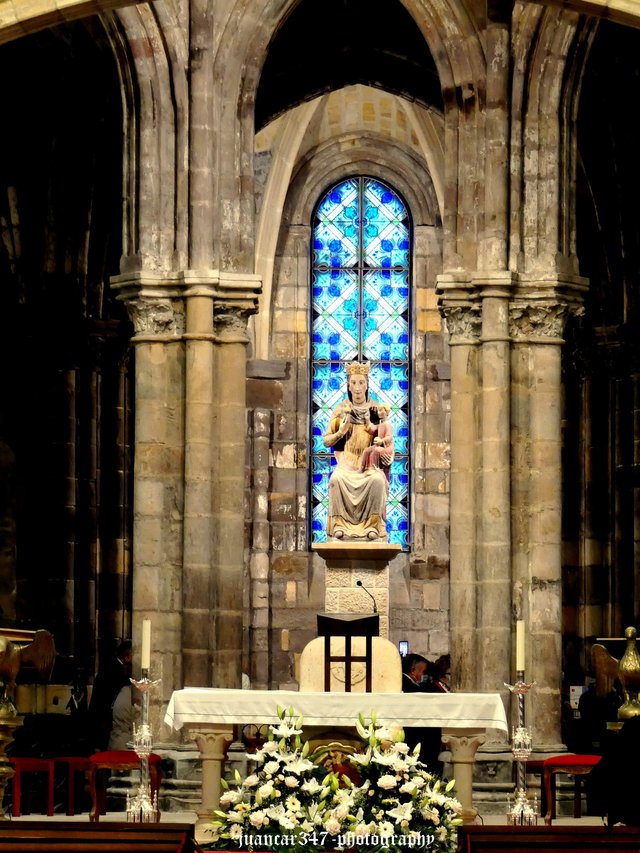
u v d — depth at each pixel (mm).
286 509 39219
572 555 34344
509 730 25375
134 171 26281
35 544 32969
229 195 26281
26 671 22141
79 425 33594
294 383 39438
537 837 14352
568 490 34406
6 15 21672
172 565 25891
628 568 33312
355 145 39719
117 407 34125
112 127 32156
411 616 38594
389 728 17531
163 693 25531
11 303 32656
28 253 32469
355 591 25922
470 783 19594
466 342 26391
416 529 38938
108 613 34031
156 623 25766
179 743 25031
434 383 39312
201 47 26203
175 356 26109
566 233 26469
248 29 26422
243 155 26422
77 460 33500
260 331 39219
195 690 19578
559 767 21875
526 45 26375
